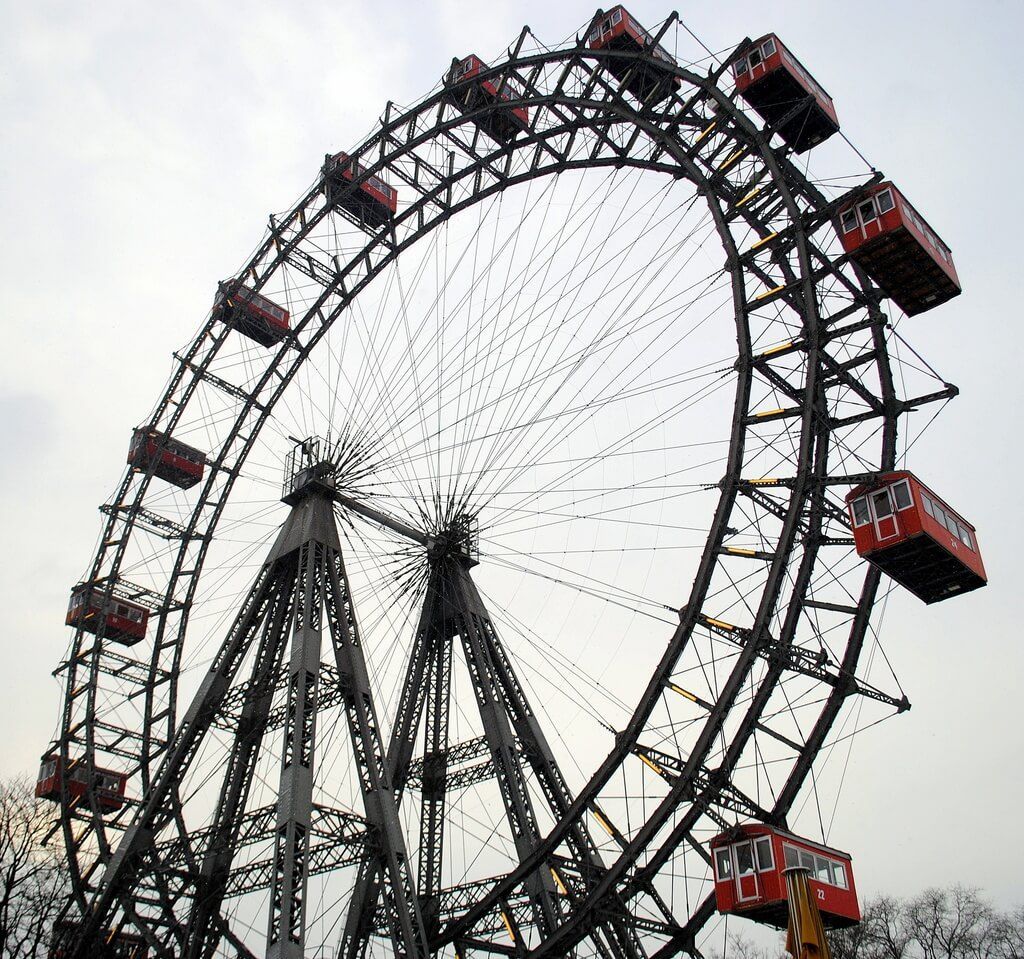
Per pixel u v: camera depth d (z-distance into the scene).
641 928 33.72
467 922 38.25
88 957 40.78
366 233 54.81
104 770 51.75
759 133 39.81
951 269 38.91
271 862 36.44
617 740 35.09
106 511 55.94
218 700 44.09
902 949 58.00
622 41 45.12
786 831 32.00
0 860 47.09
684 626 35.28
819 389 37.78
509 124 50.03
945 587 36.25
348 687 41.50
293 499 47.88
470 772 41.88
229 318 57.16
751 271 40.06
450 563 45.88
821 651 35.38
